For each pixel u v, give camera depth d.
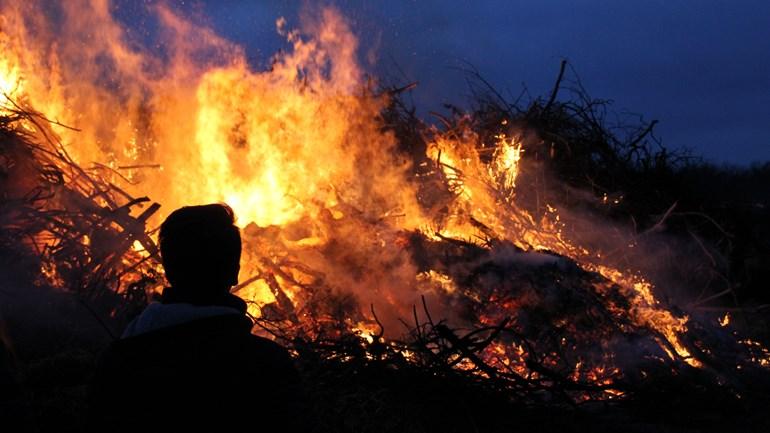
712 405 5.39
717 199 9.80
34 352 5.12
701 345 6.31
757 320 7.72
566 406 5.04
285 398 2.11
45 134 6.52
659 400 5.23
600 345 5.84
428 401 4.62
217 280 2.22
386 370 4.72
